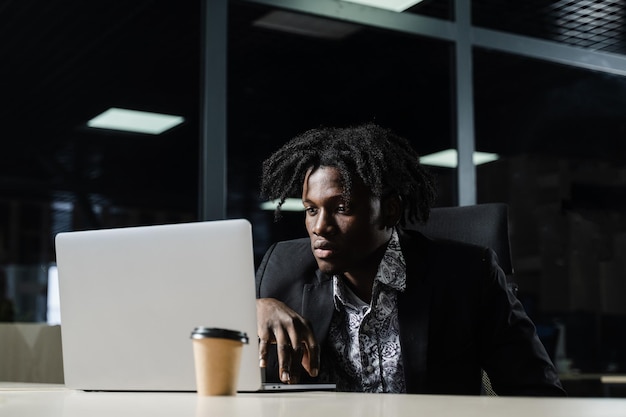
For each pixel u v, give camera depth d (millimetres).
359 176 1523
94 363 1281
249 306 1180
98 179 9273
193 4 3984
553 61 3752
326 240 1524
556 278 5113
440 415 744
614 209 4898
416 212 1691
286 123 5277
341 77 4824
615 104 4680
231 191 6098
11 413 835
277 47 4270
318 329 1554
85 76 5344
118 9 4117
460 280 1526
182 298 1216
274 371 1603
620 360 5164
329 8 3299
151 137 7629
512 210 4844
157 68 5016
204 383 1068
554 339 4309
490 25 3834
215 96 3045
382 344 1546
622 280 4973
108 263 1265
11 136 8031
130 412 821
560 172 4852
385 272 1524
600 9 3771
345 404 895
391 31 3434
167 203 9422
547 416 721
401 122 4734
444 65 4426
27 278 4734
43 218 10258
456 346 1506
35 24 4324
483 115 4742
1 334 2135
